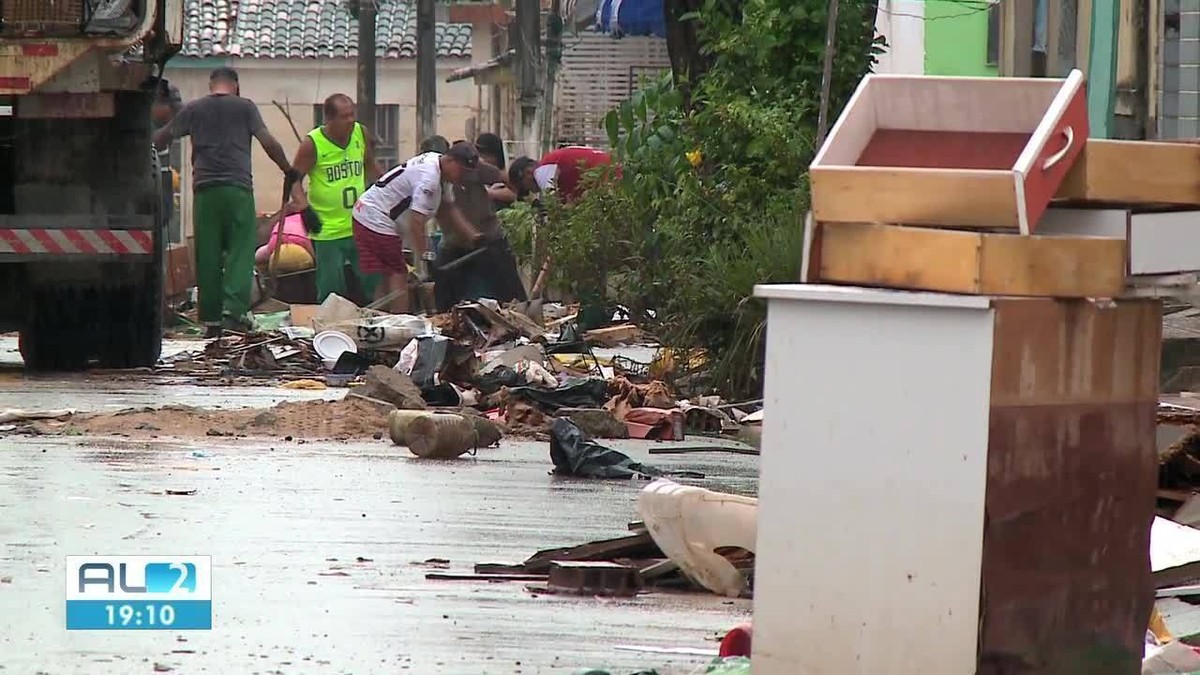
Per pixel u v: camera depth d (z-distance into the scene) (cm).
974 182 1761
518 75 12788
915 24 8088
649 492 2431
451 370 4738
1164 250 1870
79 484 3219
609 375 5209
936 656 1744
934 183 1769
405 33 19062
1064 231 1852
